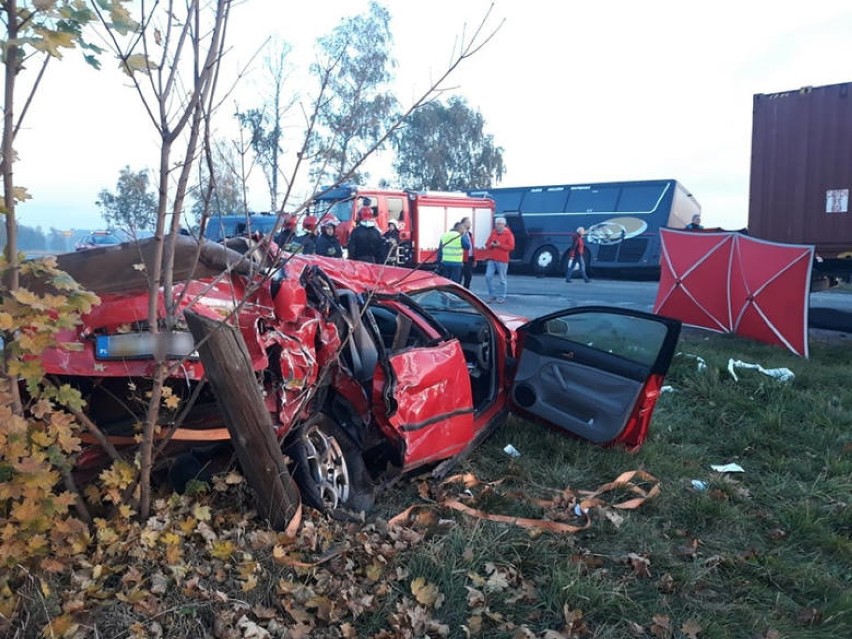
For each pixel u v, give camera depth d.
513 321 6.20
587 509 4.30
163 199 2.90
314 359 3.74
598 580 3.53
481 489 4.52
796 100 10.86
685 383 7.10
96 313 3.35
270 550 3.45
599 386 5.15
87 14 2.59
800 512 4.40
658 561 3.81
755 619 3.36
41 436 2.81
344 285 4.25
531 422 5.56
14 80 2.57
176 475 3.89
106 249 3.41
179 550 3.29
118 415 3.63
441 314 5.78
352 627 3.02
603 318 5.19
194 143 2.87
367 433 4.21
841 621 3.40
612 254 22.22
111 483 3.20
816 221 10.77
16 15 2.53
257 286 3.26
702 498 4.52
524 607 3.32
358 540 3.63
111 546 3.24
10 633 2.77
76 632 2.76
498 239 14.73
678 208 21.86
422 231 19.56
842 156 10.49
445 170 38.28
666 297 10.71
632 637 3.18
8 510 2.83
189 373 3.36
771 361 8.26
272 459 3.48
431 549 3.57
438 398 4.37
